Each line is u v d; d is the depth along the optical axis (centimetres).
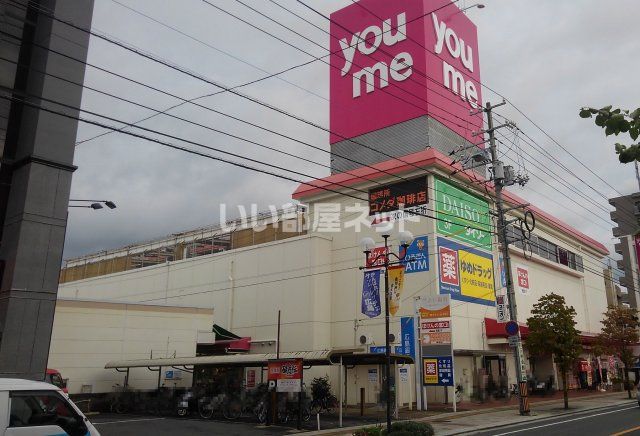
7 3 1922
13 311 1742
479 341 3488
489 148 2792
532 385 4016
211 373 3109
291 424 2164
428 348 2752
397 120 3831
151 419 2398
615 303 6975
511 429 1959
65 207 1908
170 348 3247
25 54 1988
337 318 3597
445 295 2744
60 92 1936
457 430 1948
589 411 2642
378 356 2181
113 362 2933
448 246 3397
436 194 3403
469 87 4197
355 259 3619
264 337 3731
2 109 1927
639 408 2702
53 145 1902
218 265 4191
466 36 4334
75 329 2938
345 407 3086
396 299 2439
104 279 5138
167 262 4588
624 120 498
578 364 4294
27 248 1802
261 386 2542
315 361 2238
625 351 3788
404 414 2558
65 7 1984
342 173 3834
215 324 3906
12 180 1927
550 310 2952
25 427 811
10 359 1711
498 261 3888
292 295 3669
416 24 3903
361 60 4147
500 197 2756
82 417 879
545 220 4681
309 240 3675
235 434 1888
